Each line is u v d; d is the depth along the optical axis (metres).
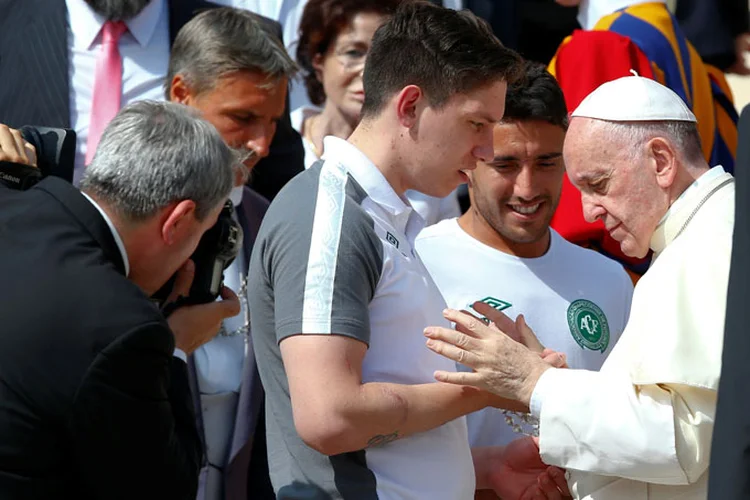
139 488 10.16
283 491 11.19
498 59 10.99
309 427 10.41
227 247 11.83
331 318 10.46
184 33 15.45
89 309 9.90
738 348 8.31
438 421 10.91
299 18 19.86
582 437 10.75
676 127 11.33
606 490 11.31
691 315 10.57
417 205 16.45
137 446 10.05
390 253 10.97
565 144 11.76
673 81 17.86
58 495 10.00
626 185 11.34
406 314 11.03
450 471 11.30
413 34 11.07
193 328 11.60
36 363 9.78
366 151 11.30
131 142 10.54
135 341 9.88
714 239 10.82
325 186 10.95
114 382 9.85
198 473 10.80
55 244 10.15
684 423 10.51
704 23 20.98
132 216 10.48
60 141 11.90
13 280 9.99
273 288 10.99
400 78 11.09
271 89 15.20
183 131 10.69
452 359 11.09
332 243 10.62
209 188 10.68
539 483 12.34
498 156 13.02
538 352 11.86
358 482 10.89
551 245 13.66
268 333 11.18
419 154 11.14
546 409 10.87
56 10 16.80
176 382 10.90
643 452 10.52
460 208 17.89
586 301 13.45
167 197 10.47
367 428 10.50
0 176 11.05
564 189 15.73
